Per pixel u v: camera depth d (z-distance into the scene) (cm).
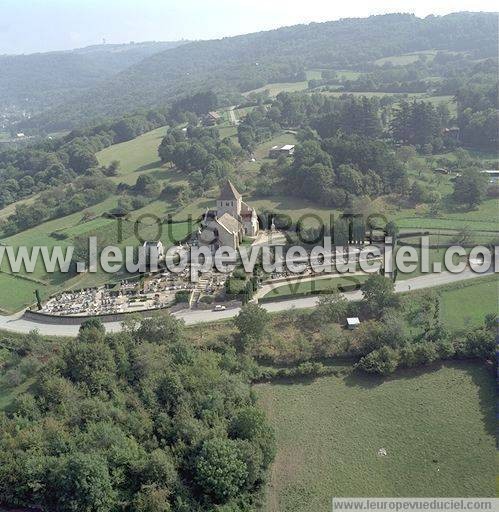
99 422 12150
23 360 15038
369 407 13700
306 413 13600
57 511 10488
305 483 11625
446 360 15100
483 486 11331
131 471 10988
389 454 12250
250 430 11969
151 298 18662
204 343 15925
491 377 14362
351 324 16512
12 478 10769
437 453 12188
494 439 12431
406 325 16375
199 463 10969
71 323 17638
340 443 12631
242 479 11019
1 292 19975
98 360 13888
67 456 11019
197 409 12825
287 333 16588
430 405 13612
